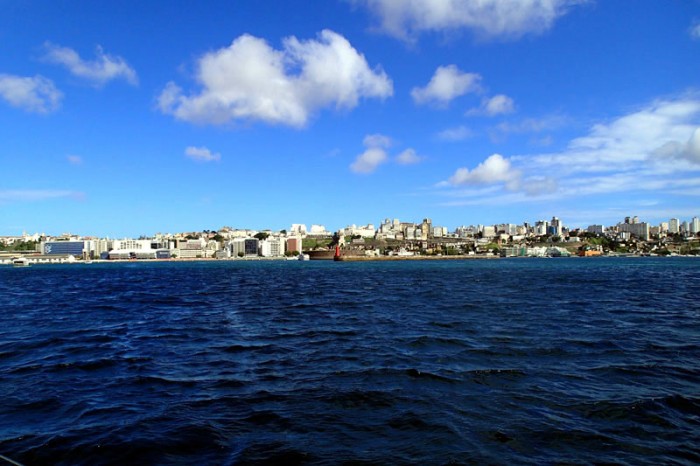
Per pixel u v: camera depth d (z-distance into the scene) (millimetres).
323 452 9328
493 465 8688
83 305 42594
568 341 20875
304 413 11711
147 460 9078
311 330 25438
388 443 9758
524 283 69688
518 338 21734
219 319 30953
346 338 22688
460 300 42094
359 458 9031
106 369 16812
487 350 19031
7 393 13812
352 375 15406
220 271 150750
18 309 39312
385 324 27234
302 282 80250
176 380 15188
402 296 47719
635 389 13438
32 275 131000
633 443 9688
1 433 10578
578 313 31391
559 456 9086
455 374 15242
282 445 9711
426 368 16094
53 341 22875
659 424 10734
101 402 12859
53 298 51562
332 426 10789
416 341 21266
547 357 17656
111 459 9141
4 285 81125
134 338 23594
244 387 14242
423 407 12016
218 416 11578
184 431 10562
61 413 11961
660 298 43281
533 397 12758
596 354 18141
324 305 39469
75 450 9578
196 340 22781
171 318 31875
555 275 98125
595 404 12117
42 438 10242
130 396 13438
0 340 23328
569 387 13664
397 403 12383
